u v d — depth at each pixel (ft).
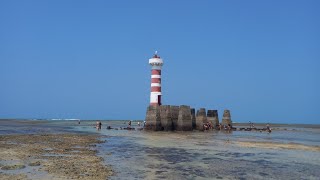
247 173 91.50
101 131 278.26
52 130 279.49
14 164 95.35
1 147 133.80
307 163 109.09
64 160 105.40
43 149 132.46
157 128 266.98
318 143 184.14
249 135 247.29
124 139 189.88
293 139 216.95
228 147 151.64
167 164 102.89
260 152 135.64
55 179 77.71
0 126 350.02
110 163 102.99
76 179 78.23
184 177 84.79
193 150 138.31
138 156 119.03
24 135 200.54
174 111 272.72
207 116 317.01
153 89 268.00
